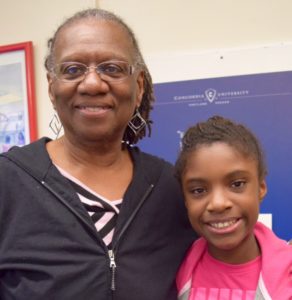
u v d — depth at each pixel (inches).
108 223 33.2
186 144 36.0
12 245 31.7
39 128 62.8
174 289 35.3
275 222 52.4
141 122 40.6
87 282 30.8
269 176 52.5
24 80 62.3
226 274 33.9
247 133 36.2
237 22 53.2
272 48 51.6
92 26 32.7
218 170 32.8
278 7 51.6
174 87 56.0
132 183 35.4
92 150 35.3
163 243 35.4
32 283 31.1
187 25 55.4
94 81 31.3
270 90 52.0
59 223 32.0
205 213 33.4
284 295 31.5
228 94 53.7
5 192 32.6
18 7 63.7
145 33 57.4
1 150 63.8
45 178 33.3
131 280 31.9
